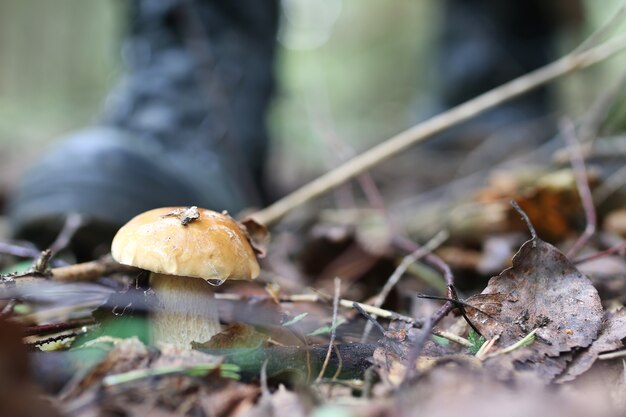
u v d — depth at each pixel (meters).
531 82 0.49
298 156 1.51
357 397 0.27
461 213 0.53
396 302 0.39
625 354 0.28
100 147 0.50
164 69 0.63
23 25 2.63
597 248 0.47
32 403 0.24
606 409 0.25
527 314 0.30
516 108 0.89
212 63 0.63
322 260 0.49
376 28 3.33
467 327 0.31
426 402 0.25
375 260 0.48
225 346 0.29
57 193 0.48
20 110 2.40
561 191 0.48
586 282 0.31
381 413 0.24
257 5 0.69
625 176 0.53
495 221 0.51
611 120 0.69
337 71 3.22
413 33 3.16
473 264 0.47
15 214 0.50
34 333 0.32
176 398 0.25
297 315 0.35
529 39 0.93
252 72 0.69
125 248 0.29
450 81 0.94
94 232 0.48
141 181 0.50
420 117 1.00
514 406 0.24
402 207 0.73
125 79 0.65
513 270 0.32
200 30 0.61
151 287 0.31
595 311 0.30
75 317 0.35
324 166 1.31
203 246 0.29
